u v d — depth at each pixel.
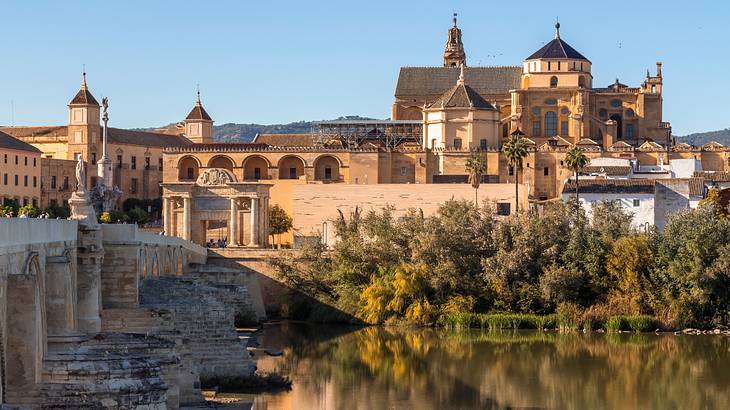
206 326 95.62
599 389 109.25
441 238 159.38
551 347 133.50
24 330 54.03
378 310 153.38
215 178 192.50
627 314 149.38
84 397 54.12
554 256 156.38
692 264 148.88
